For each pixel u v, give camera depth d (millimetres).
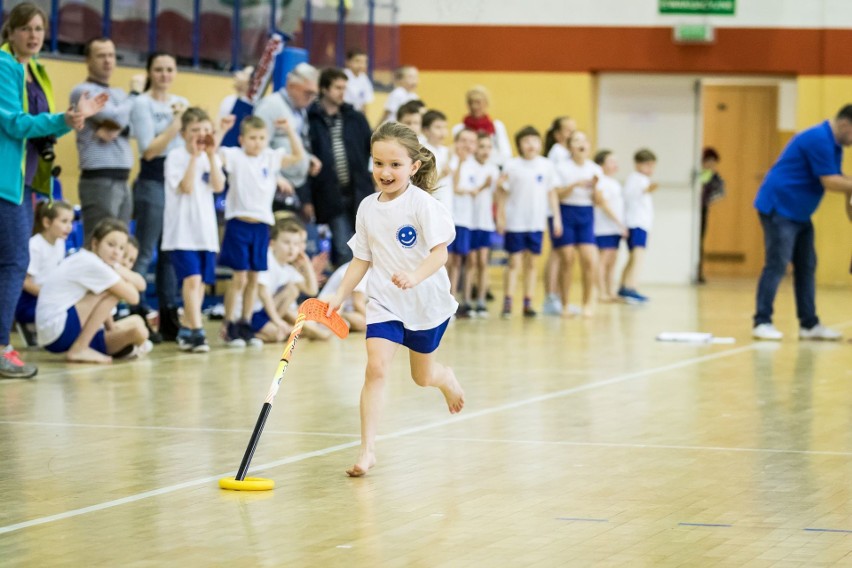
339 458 7410
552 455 7547
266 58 16625
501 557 5262
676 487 6668
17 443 7781
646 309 19641
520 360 12469
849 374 11516
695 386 10648
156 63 14125
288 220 14242
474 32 27141
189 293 12938
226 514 6000
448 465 7230
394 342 7098
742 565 5156
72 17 16234
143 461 7266
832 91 26359
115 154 13719
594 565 5148
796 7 26391
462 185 17359
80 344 11938
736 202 30000
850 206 14461
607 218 21328
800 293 15000
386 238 7109
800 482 6809
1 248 10398
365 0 22469
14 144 10172
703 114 29812
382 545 5438
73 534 5598
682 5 26547
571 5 26859
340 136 16016
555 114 27031
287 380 10812
